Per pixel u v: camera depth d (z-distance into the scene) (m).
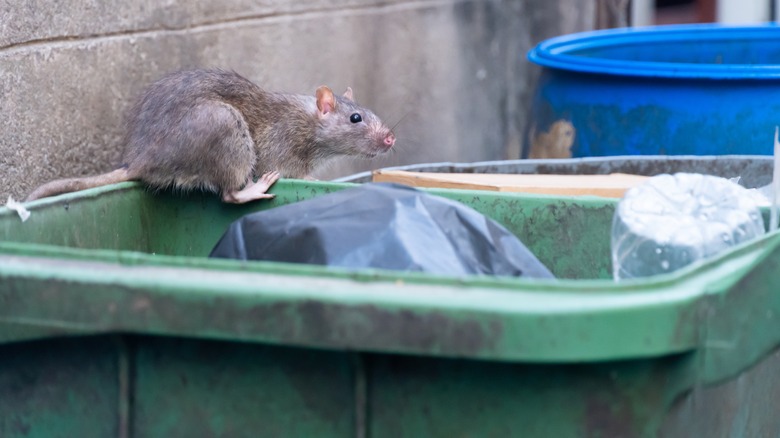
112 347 2.39
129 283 2.24
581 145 5.59
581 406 2.27
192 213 4.11
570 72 5.65
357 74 7.12
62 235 3.35
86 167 5.03
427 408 2.30
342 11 6.90
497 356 2.12
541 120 5.89
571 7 9.03
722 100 5.24
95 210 3.56
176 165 4.09
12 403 2.49
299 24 6.53
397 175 4.25
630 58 6.78
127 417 2.41
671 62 6.89
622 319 2.11
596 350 2.11
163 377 2.39
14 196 4.59
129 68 5.27
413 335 2.14
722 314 2.25
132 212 3.86
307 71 6.64
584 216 3.54
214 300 2.21
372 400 2.31
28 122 4.64
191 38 5.68
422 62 7.69
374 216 2.70
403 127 7.61
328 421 2.34
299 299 2.17
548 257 3.59
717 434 2.64
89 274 2.27
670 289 2.18
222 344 2.35
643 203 2.88
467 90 8.16
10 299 2.31
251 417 2.38
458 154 8.15
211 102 4.41
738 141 5.27
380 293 2.15
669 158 4.89
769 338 2.38
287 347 2.32
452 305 2.12
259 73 6.23
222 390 2.38
